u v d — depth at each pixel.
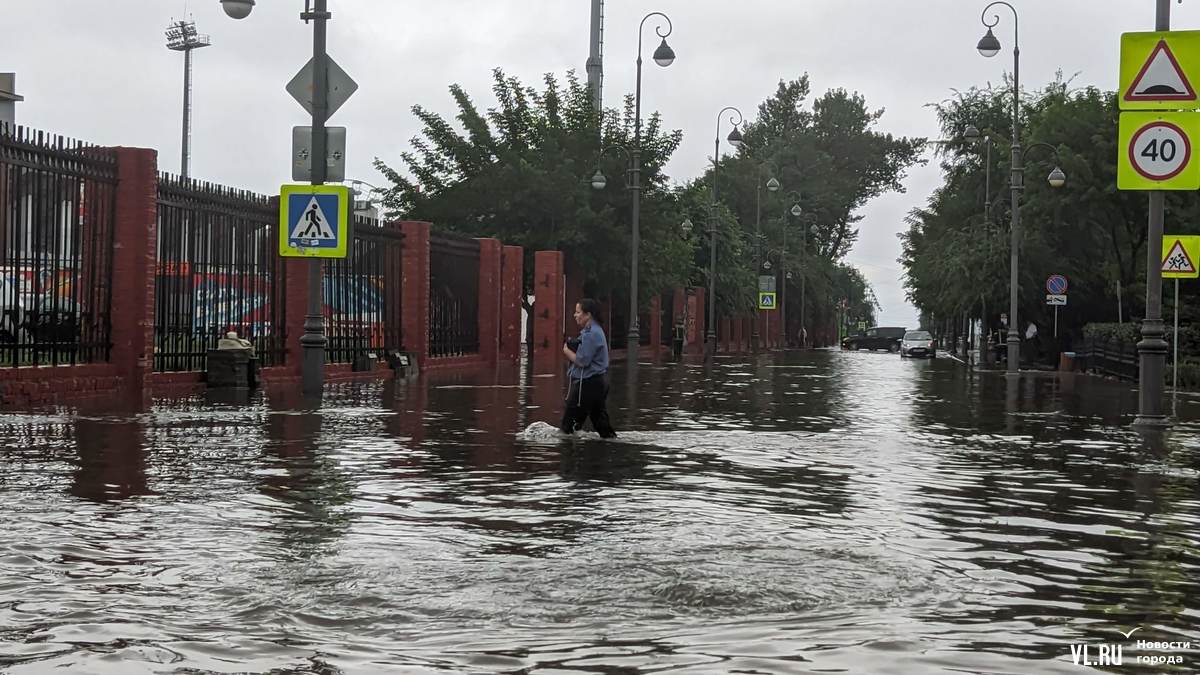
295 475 10.59
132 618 5.69
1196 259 26.19
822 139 114.12
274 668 4.94
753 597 6.22
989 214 55.03
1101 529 8.62
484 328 39.25
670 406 20.98
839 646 5.34
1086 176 43.78
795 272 104.50
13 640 5.29
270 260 25.08
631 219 51.81
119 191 20.23
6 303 18.94
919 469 12.09
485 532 8.00
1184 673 5.02
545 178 49.22
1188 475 11.88
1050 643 5.45
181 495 9.31
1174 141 17.56
